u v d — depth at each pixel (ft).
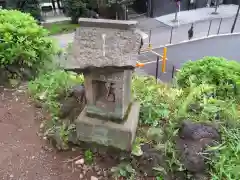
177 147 9.56
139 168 9.40
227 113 11.23
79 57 8.16
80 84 12.96
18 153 10.24
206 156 9.10
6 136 11.02
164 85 14.71
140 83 13.76
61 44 45.19
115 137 9.55
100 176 9.39
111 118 9.60
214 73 13.28
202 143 9.37
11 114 12.23
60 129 10.57
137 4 71.92
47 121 11.70
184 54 49.75
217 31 61.93
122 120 9.61
